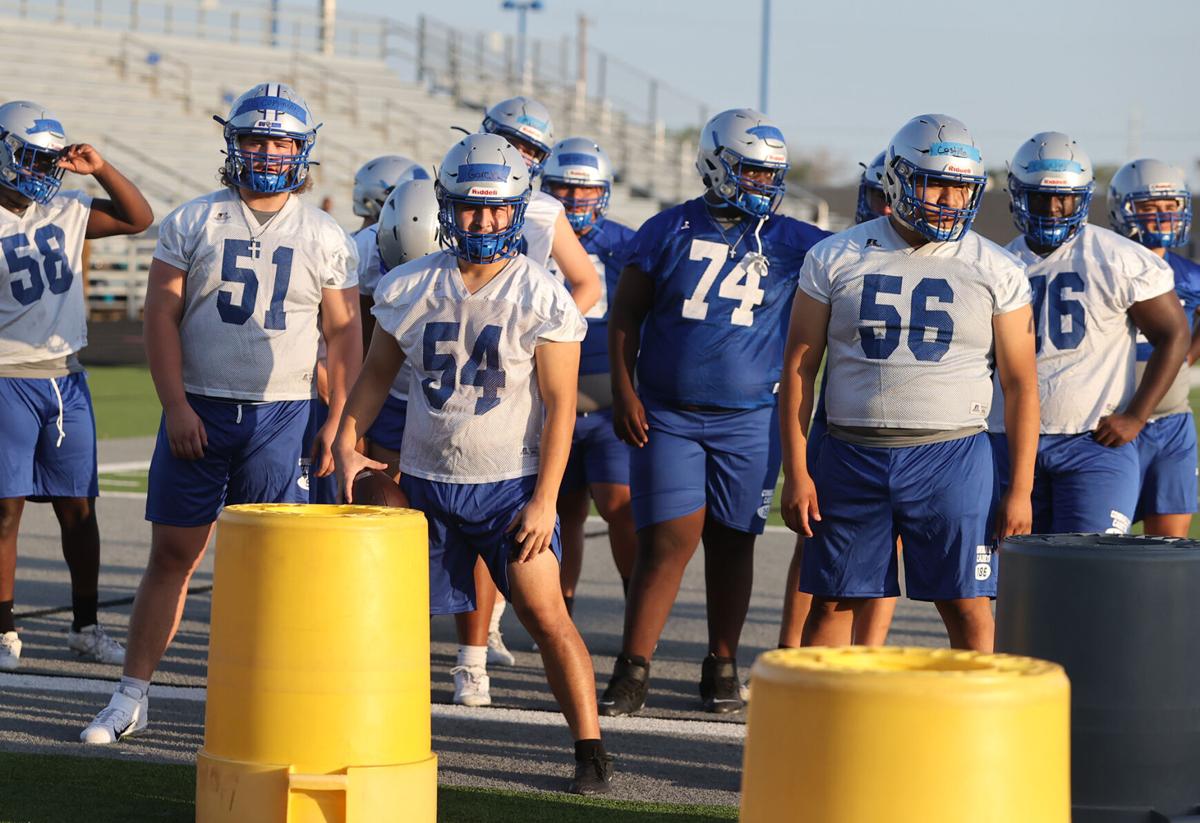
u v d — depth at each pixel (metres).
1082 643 13.62
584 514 25.64
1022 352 17.17
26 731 19.16
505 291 17.05
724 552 21.67
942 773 10.06
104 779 17.03
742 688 22.38
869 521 17.52
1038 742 10.34
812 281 17.50
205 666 23.42
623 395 21.42
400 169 26.53
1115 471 20.45
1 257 22.25
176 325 19.16
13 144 21.64
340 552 14.31
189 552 19.38
